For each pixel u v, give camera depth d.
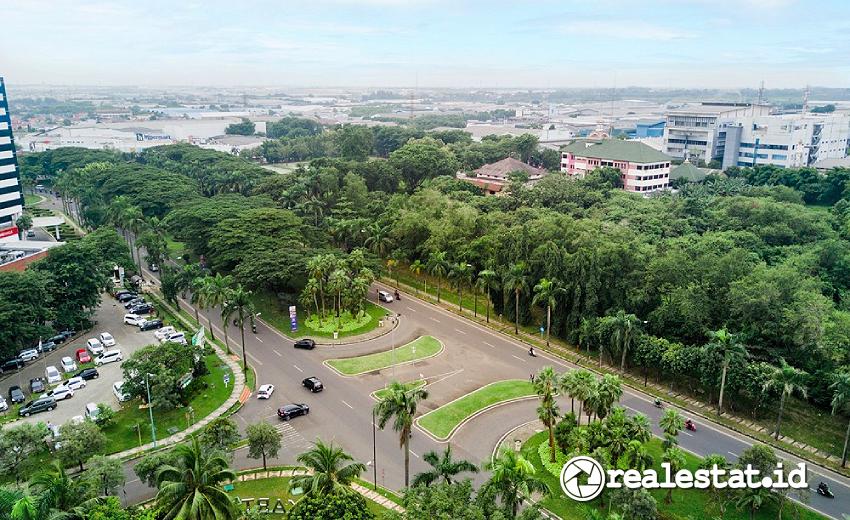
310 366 109.19
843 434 86.69
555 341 119.50
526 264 124.00
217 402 95.88
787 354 97.44
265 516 64.62
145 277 160.75
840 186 195.38
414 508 56.03
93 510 53.19
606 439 72.81
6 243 155.25
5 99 181.25
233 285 133.75
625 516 63.91
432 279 156.88
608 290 112.25
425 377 104.38
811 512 70.12
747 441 85.94
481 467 78.69
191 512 52.28
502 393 98.38
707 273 107.81
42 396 96.06
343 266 128.75
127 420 90.25
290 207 184.62
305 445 83.94
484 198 186.12
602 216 167.12
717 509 70.12
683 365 95.31
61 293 120.69
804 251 133.38
